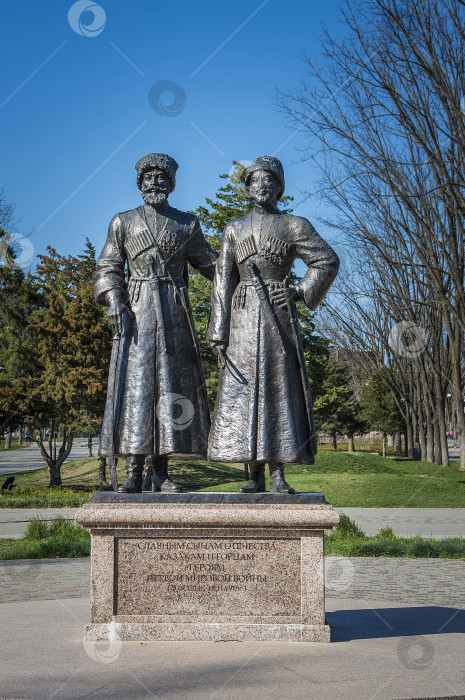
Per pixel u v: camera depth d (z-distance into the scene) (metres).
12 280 28.45
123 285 6.12
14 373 28.50
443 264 26.97
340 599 7.71
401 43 20.67
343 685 4.10
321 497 5.38
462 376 35.38
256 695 3.92
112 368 5.95
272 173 5.96
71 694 3.94
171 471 31.72
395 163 23.50
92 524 5.24
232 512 5.21
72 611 6.57
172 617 5.21
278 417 5.69
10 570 10.45
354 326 37.59
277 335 5.76
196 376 6.05
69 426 27.89
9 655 4.75
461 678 4.24
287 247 5.87
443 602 7.79
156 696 3.91
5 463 46.97
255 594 5.23
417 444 46.09
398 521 17.58
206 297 26.98
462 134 20.72
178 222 6.19
